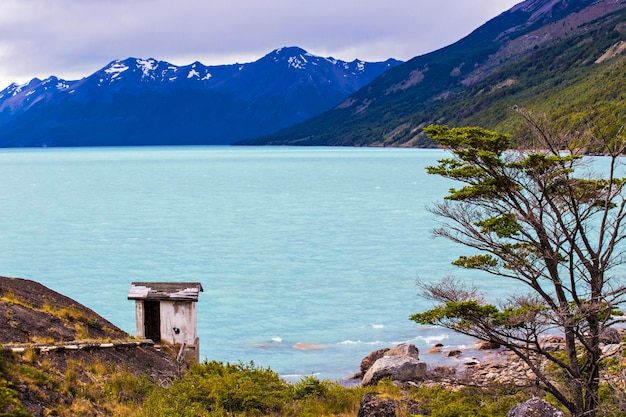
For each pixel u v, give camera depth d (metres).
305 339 50.66
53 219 126.38
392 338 50.53
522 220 23.42
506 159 23.16
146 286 33.56
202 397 26.86
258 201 156.00
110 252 90.50
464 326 23.03
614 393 22.86
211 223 119.25
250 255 87.69
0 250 92.44
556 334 45.97
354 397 30.12
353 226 113.81
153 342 32.44
